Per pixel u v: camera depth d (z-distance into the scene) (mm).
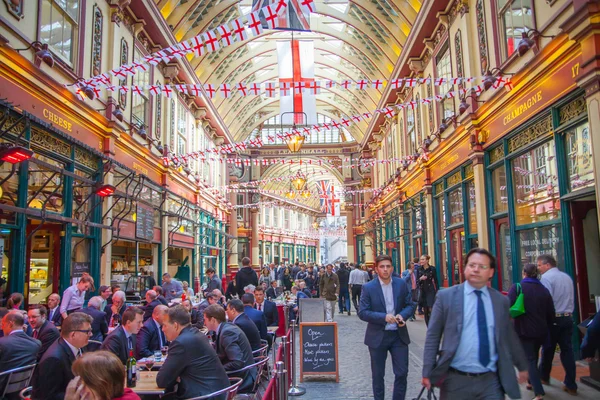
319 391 6828
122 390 2705
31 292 9664
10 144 6684
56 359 4109
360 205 36906
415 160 17781
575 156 7703
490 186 11242
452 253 14672
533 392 6273
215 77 23828
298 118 16609
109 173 11461
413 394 6426
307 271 21812
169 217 17328
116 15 12102
